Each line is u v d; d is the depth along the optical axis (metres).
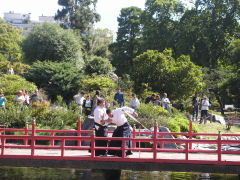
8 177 10.25
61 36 36.47
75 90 29.64
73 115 16.62
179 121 16.98
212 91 36.56
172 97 26.89
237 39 38.31
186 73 26.30
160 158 9.31
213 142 9.23
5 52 52.34
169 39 39.75
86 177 10.59
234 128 20.47
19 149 11.32
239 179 10.68
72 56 36.66
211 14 40.50
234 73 37.56
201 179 10.70
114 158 9.22
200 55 38.56
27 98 17.58
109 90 23.67
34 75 29.81
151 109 17.19
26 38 37.69
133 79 27.97
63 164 9.36
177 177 10.91
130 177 10.82
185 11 41.75
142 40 45.19
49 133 14.67
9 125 15.64
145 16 44.06
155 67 26.94
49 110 16.78
